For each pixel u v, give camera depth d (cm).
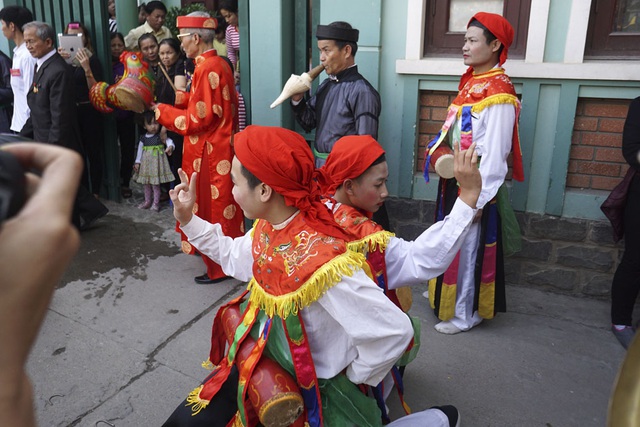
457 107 301
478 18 288
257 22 396
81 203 454
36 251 45
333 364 163
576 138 342
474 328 325
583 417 253
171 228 480
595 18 329
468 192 177
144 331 324
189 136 374
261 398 158
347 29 315
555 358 296
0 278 44
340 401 165
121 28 629
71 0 509
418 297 361
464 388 273
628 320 310
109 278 390
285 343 162
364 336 151
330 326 161
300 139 161
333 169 206
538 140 346
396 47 370
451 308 314
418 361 294
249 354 168
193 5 650
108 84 497
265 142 153
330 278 150
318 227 157
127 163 550
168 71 513
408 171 386
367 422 168
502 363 292
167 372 287
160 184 541
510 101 284
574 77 324
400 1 361
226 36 564
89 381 279
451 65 352
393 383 211
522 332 320
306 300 152
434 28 369
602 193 342
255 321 172
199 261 418
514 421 251
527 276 367
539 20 327
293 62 411
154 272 399
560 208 348
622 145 301
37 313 47
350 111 323
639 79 310
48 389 272
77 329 325
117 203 539
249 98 421
